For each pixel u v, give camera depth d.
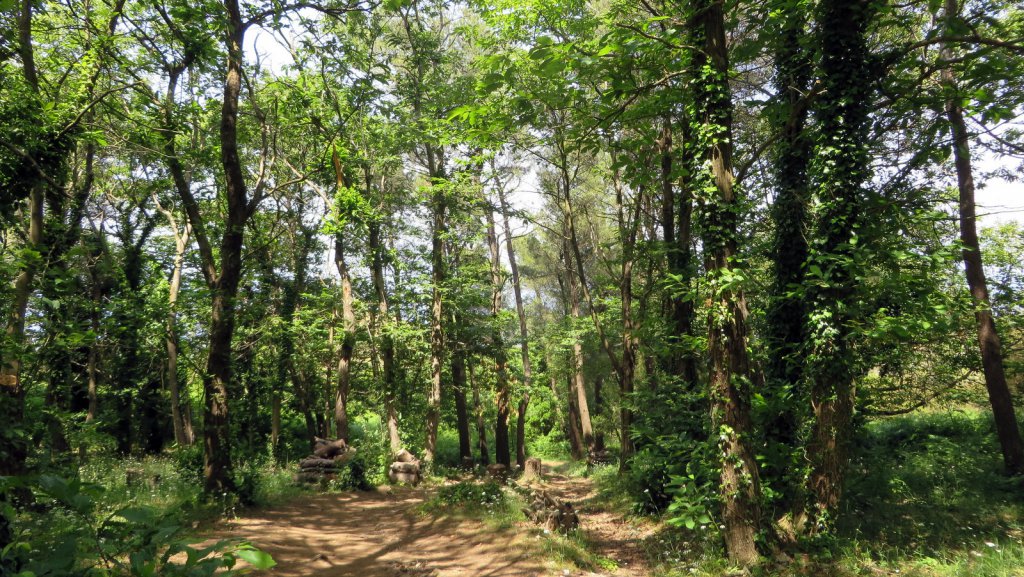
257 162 22.44
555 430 40.50
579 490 17.19
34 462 5.11
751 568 6.89
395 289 23.94
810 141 9.13
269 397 25.41
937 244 8.98
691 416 10.78
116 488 10.58
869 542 7.49
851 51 7.70
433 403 23.30
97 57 11.27
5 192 8.18
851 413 7.63
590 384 39.22
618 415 24.56
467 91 14.55
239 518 10.05
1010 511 8.62
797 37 9.14
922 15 11.43
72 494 2.58
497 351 25.70
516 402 27.78
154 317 14.85
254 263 22.06
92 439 9.31
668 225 13.98
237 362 21.64
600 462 24.89
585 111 8.78
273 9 12.72
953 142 8.66
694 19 7.89
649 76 8.87
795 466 8.14
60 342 6.31
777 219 9.48
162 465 15.11
